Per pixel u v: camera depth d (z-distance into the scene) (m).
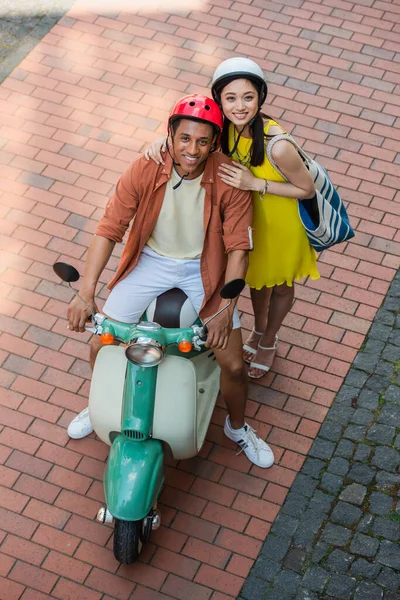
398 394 5.25
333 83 7.05
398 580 4.50
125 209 4.14
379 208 6.22
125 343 3.89
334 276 5.84
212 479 4.90
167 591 4.48
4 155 6.53
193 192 4.03
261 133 3.96
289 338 5.54
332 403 5.23
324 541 4.64
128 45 7.34
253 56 7.25
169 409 4.12
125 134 6.68
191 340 3.89
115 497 4.04
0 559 4.59
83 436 5.05
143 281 4.32
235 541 4.66
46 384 5.31
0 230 6.08
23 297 5.73
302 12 7.61
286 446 5.05
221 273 4.28
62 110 6.84
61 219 6.16
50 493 4.85
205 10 7.63
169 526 4.71
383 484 4.87
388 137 6.69
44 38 7.40
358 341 5.52
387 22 7.54
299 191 4.11
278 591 4.47
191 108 3.73
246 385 4.61
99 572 4.55
